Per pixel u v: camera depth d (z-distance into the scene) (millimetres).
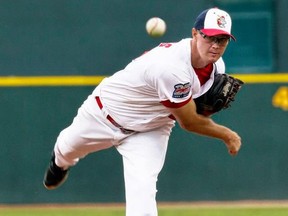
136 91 22359
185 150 37406
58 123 37344
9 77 37312
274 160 37438
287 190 37406
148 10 37156
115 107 22969
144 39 37219
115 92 22906
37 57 37312
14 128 37312
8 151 37375
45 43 37281
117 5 37219
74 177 37562
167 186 37469
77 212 35094
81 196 37625
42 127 37312
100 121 23594
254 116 37375
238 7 37469
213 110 23016
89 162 37500
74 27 37250
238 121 37375
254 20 37625
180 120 22062
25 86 37281
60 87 37281
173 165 37375
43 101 37312
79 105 37312
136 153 22734
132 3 37188
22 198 37469
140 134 23016
